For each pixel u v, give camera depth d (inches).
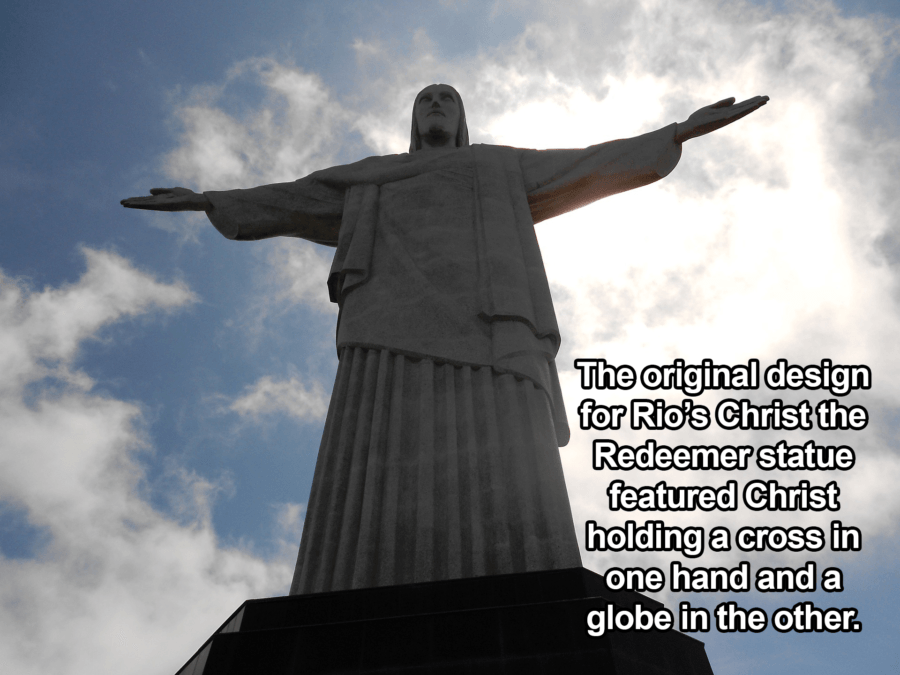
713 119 796.0
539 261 721.0
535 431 567.5
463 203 773.9
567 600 408.2
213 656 392.5
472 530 501.0
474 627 398.0
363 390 602.9
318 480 548.7
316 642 398.3
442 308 650.8
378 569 492.4
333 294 732.0
